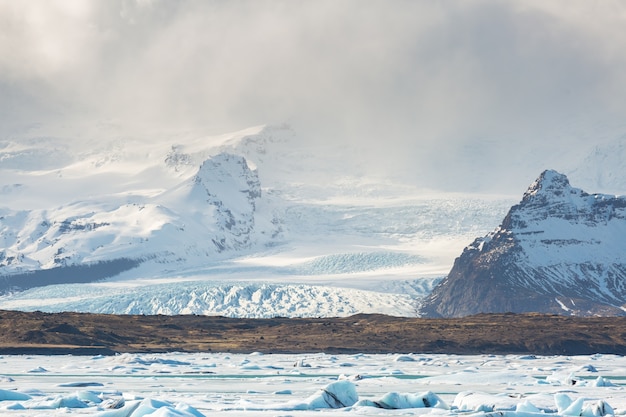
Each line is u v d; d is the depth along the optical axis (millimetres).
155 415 84188
